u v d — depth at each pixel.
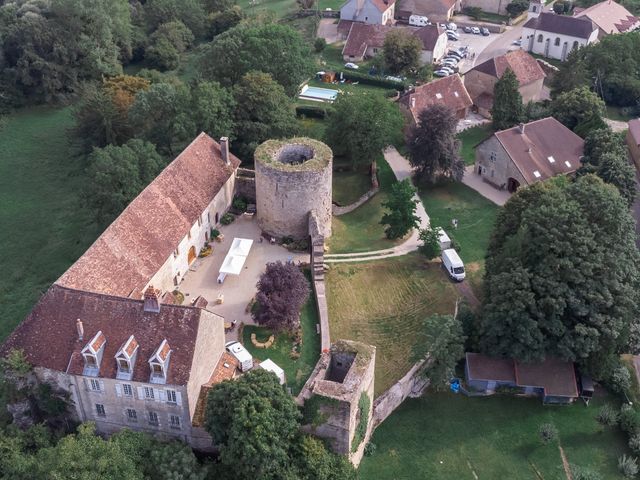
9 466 60.84
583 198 83.88
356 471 66.38
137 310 66.75
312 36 181.88
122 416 68.25
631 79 143.75
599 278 78.88
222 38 133.75
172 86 116.50
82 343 66.25
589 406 79.19
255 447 59.81
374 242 102.38
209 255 94.75
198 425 66.44
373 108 114.25
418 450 74.00
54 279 97.00
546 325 77.12
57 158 129.88
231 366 73.69
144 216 84.38
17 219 111.06
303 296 81.94
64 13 154.25
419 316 88.31
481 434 75.88
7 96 149.88
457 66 167.00
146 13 181.25
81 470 57.22
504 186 115.94
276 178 92.56
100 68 156.25
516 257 81.44
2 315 90.69
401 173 121.19
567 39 167.50
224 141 101.19
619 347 80.88
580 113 128.38
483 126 138.00
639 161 119.75
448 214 110.25
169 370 64.19
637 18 184.62
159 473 60.56
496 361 80.62
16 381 66.69
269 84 116.62
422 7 191.75
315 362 78.38
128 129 121.94
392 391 76.56
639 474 71.75
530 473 71.88
